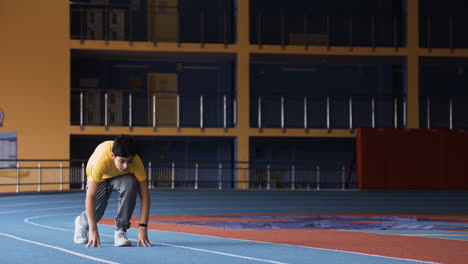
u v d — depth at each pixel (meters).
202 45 23.64
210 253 6.20
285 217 12.09
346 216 12.06
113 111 24.48
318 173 24.16
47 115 22.80
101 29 24.23
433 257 5.93
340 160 26.75
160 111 25.28
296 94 24.50
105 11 24.39
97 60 25.39
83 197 18.42
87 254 6.11
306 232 8.79
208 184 25.44
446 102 26.61
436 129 23.88
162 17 25.08
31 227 9.70
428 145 23.80
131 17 23.86
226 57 25.05
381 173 23.58
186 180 23.52
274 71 26.36
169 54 24.41
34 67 22.86
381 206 16.41
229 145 26.22
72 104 24.31
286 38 25.89
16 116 22.69
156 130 23.23
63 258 5.88
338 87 26.64
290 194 21.08
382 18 26.33
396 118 24.47
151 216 12.62
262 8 25.88
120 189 6.45
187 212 13.94
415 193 22.30
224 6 25.86
